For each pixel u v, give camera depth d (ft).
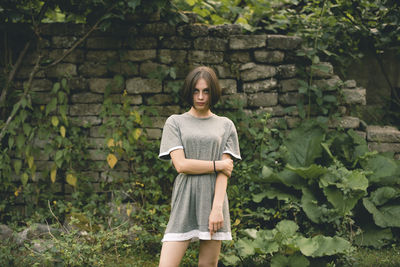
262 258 10.14
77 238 10.37
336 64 15.33
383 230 11.24
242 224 11.79
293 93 13.30
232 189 12.12
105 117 13.14
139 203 12.41
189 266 10.17
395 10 13.07
